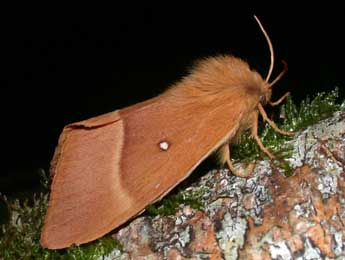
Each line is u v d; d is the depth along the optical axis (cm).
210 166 9
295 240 8
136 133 9
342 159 8
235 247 8
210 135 9
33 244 9
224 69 9
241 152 9
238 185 9
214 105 9
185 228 9
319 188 8
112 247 9
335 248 8
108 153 9
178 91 9
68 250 9
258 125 10
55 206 9
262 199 8
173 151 9
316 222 8
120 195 9
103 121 9
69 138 9
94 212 9
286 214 8
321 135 9
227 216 8
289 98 10
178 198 9
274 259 8
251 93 9
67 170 9
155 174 9
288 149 9
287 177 9
